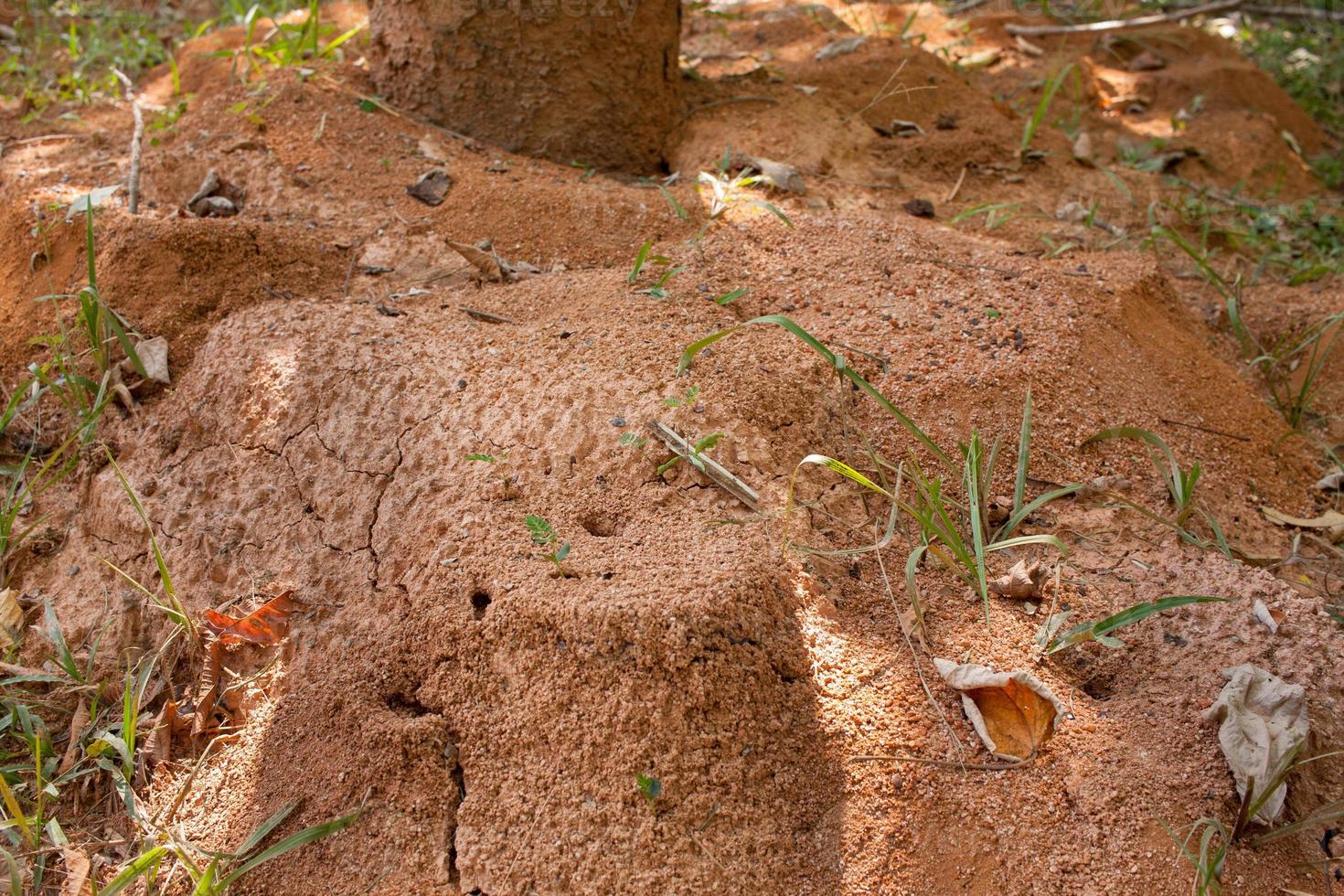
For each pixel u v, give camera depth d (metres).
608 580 1.04
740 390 1.14
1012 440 1.17
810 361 1.18
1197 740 1.01
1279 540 1.19
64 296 1.24
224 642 1.10
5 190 1.39
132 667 1.12
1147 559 1.13
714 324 1.21
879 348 1.21
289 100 1.47
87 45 1.82
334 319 1.22
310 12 1.64
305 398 1.17
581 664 1.01
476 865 1.00
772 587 1.04
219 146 1.42
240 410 1.18
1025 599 1.09
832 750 1.02
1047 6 2.13
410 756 1.03
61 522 1.20
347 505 1.12
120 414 1.22
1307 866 0.99
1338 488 1.25
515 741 1.02
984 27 2.03
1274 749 0.99
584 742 1.00
